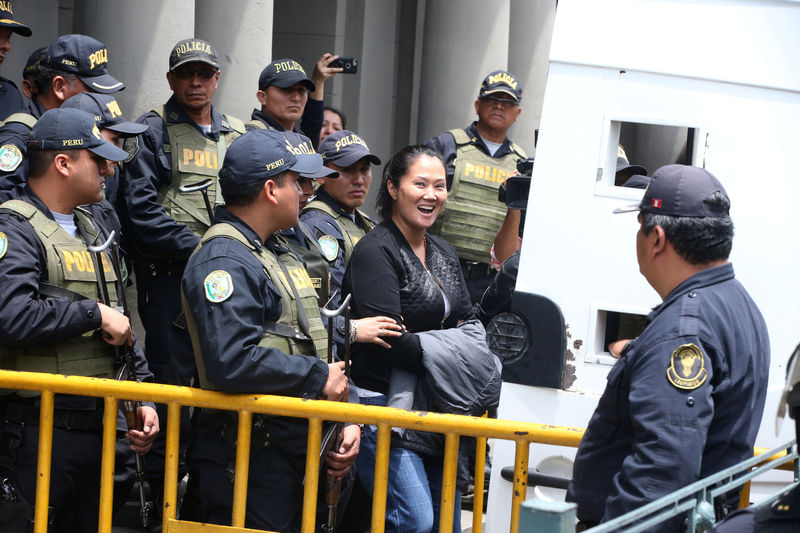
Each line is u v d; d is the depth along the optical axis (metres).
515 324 3.44
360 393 3.72
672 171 2.46
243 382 2.97
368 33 9.17
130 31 5.50
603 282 3.37
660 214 2.45
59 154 3.35
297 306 3.17
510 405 3.45
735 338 2.38
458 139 6.08
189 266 3.04
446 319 3.87
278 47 8.96
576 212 3.38
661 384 2.29
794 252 3.36
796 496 1.90
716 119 3.35
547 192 3.40
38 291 3.22
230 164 3.13
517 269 3.74
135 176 4.62
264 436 3.13
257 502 3.15
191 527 3.14
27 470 3.31
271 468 3.15
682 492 2.13
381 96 9.57
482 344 3.72
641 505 2.24
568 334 3.39
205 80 4.80
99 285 3.34
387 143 9.83
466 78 8.07
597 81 3.38
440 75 8.12
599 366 3.38
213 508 3.21
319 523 3.30
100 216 3.99
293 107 5.46
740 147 3.36
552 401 3.41
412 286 3.75
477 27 8.03
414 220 3.79
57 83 4.44
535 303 3.41
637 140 5.09
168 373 4.71
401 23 9.92
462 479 3.77
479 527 3.61
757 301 3.36
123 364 3.39
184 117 4.80
